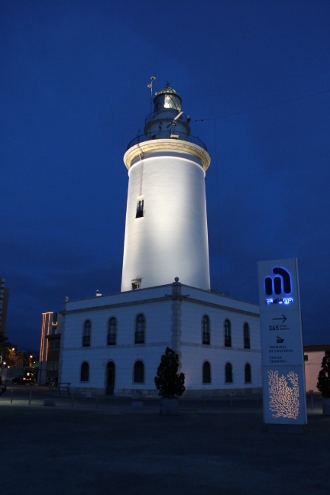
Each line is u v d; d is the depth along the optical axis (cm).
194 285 4000
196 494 686
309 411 2305
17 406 2462
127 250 4194
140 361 3578
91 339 4003
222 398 3391
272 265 1552
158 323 3531
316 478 795
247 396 3700
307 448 1107
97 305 4031
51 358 6544
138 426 1552
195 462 921
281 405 1441
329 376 2083
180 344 3409
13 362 10238
